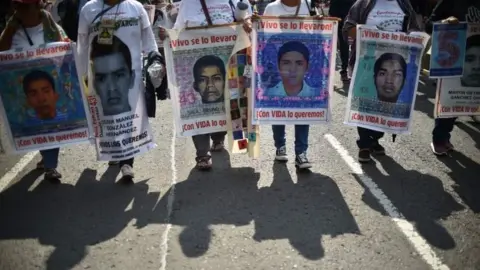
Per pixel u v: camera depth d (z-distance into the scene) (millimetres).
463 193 4652
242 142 5141
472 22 5113
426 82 9008
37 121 4695
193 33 4836
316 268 3479
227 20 4902
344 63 9180
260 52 4871
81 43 4625
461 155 5594
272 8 5082
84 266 3562
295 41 4855
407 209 4344
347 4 8812
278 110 5004
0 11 9320
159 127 6867
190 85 4977
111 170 5340
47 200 4645
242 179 5000
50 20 4629
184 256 3646
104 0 4570
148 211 4367
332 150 5785
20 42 4555
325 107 5016
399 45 4965
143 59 4934
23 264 3600
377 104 5145
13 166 5504
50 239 3939
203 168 5215
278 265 3520
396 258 3604
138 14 4672
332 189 4742
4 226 4160
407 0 5008
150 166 5422
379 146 5594
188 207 4414
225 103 5020
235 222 4133
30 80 4590
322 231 3977
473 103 5297
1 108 4629
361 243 3799
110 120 4734
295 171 5184
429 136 6227
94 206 4492
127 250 3754
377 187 4781
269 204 4445
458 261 3572
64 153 5875
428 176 5039
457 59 5117
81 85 4672
